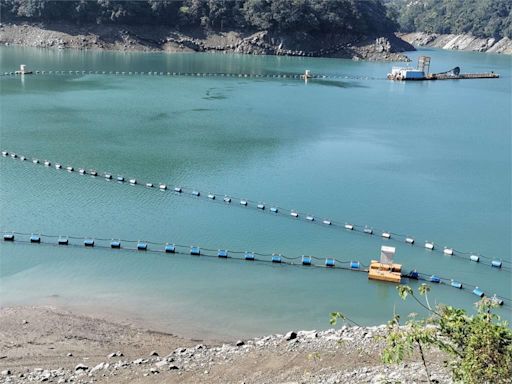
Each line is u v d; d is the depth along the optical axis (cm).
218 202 6500
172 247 5206
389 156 8819
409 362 2833
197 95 13112
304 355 3147
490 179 7956
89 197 6406
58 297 4275
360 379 2706
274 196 6788
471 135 10594
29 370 3095
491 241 5916
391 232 6000
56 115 10200
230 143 8938
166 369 3062
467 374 1836
